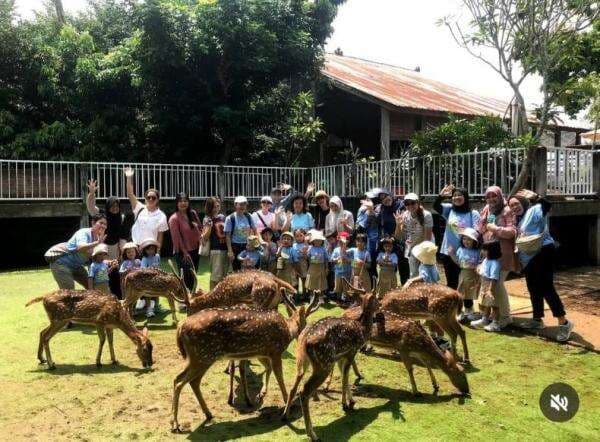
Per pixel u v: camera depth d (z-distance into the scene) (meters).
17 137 16.72
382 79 21.81
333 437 4.61
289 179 17.20
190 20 16.16
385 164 13.59
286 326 5.14
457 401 5.38
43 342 6.25
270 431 4.70
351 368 6.23
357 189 14.58
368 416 5.04
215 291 6.51
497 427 4.84
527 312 8.50
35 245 14.93
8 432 4.66
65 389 5.59
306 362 4.82
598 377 6.00
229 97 17.77
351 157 19.22
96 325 6.18
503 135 12.50
